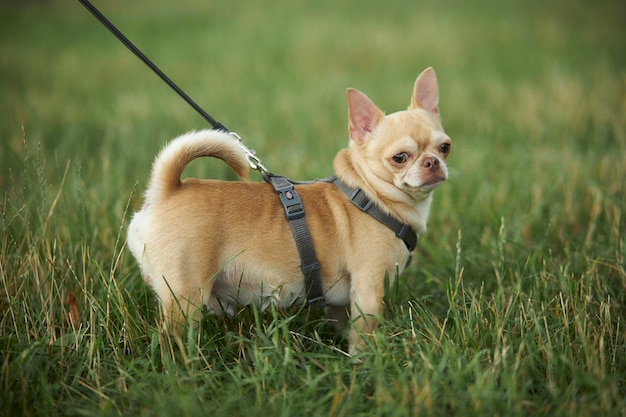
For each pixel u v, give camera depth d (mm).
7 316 1329
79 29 4188
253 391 1258
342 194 1344
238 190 1315
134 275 1408
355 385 1243
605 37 3533
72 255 1404
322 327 1387
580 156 1810
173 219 1281
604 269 1454
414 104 1389
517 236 1510
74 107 2414
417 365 1264
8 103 2377
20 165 1698
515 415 1213
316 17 4590
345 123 2197
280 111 2338
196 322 1289
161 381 1251
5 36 3898
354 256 1327
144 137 1992
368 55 3328
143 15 4840
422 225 1363
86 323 1335
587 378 1235
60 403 1241
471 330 1304
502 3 5137
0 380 1236
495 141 1988
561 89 2430
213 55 3424
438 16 4520
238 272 1307
